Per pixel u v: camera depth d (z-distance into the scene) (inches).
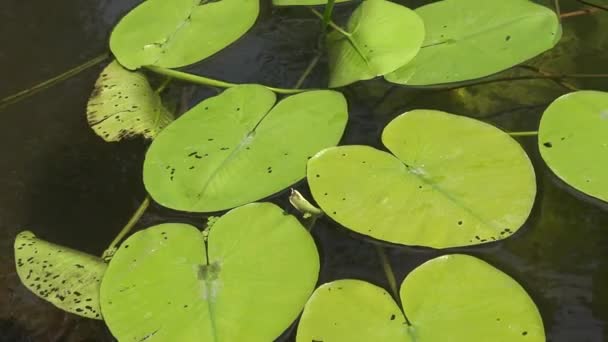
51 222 49.0
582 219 46.9
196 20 55.4
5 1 57.9
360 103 51.3
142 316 45.2
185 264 46.4
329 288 45.2
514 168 47.9
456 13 54.0
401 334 44.0
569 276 45.7
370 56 52.4
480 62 51.7
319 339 44.1
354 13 54.9
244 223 47.3
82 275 47.1
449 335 43.9
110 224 48.6
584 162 48.1
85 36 55.9
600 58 52.2
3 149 51.4
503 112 50.6
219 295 45.4
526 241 46.5
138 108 52.3
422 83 51.5
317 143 49.4
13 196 49.9
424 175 47.9
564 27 53.5
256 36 54.7
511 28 52.8
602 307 45.0
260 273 45.9
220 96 51.7
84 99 53.0
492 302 44.6
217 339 44.3
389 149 48.9
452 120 49.6
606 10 54.1
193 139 50.2
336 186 47.9
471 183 47.6
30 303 46.5
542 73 51.8
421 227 46.6
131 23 55.8
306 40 54.4
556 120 49.4
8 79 54.1
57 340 45.6
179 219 48.3
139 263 46.6
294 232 46.8
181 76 53.4
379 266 46.3
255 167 49.0
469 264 45.5
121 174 50.2
